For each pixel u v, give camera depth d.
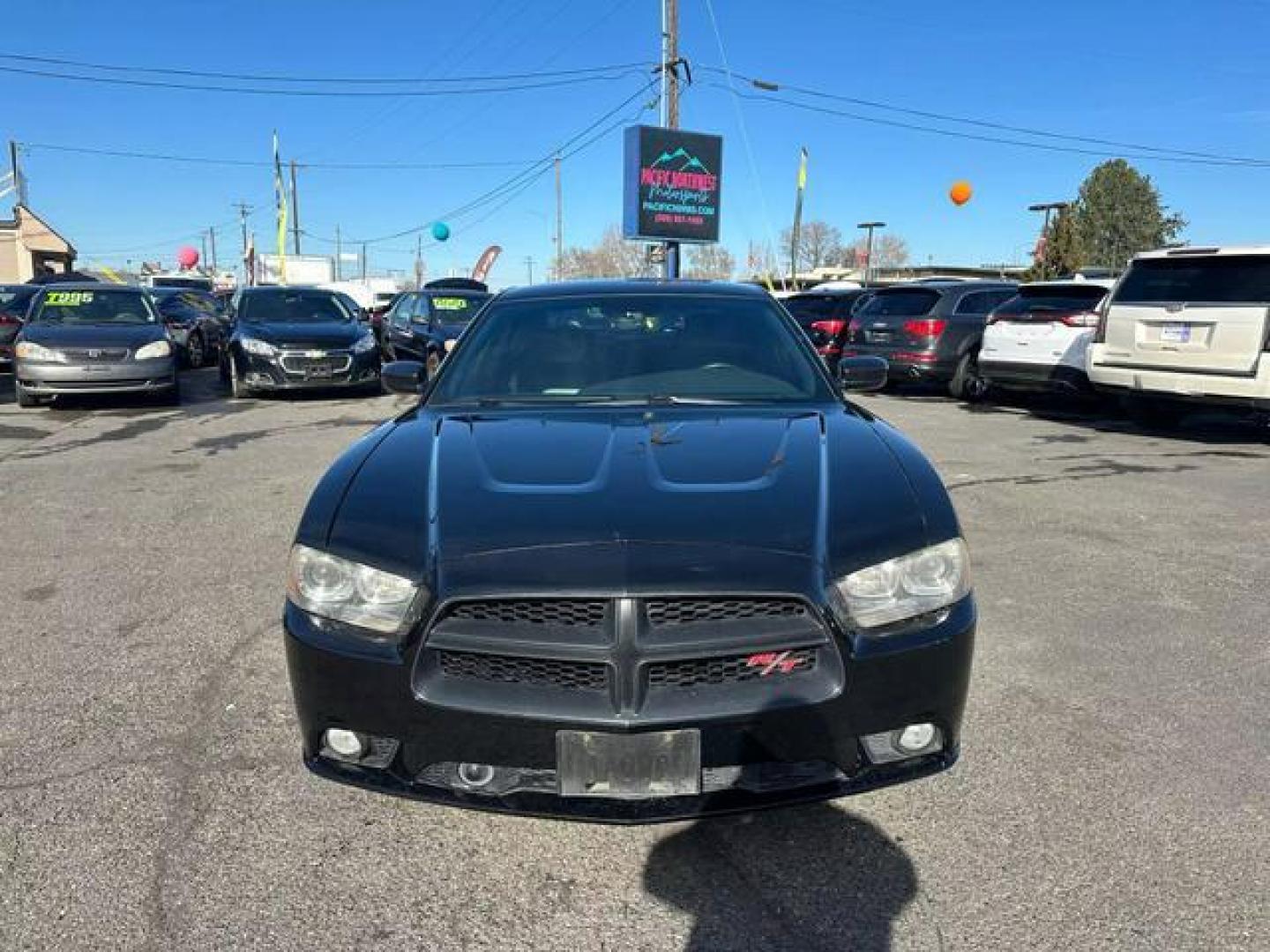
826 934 2.34
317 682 2.53
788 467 2.86
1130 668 3.87
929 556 2.53
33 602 4.70
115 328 12.25
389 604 2.47
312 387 12.96
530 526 2.52
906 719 2.47
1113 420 11.20
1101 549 5.58
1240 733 3.32
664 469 2.86
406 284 75.12
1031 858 2.62
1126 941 2.29
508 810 2.40
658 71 27.69
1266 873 2.55
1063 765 3.10
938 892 2.48
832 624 2.38
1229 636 4.22
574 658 2.32
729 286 4.54
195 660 3.96
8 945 2.29
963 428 10.49
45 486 7.37
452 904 2.45
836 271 55.53
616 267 73.75
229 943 2.31
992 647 4.09
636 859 2.63
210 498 6.93
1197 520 6.27
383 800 2.91
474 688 2.39
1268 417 9.32
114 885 2.51
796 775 2.44
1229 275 9.16
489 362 4.01
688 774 2.33
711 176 28.47
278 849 2.67
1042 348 11.35
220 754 3.19
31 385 11.59
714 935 2.34
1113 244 82.62
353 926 2.37
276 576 5.09
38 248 41.72
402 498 2.73
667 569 2.35
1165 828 2.75
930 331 13.05
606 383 3.86
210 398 13.43
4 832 2.74
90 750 3.21
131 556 5.46
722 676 2.36
